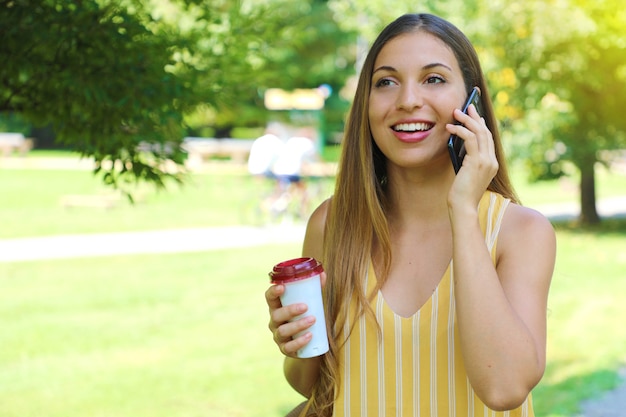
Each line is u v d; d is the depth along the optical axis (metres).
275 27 5.04
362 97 1.91
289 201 15.86
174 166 3.91
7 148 32.97
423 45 1.80
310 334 1.70
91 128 3.54
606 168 13.66
